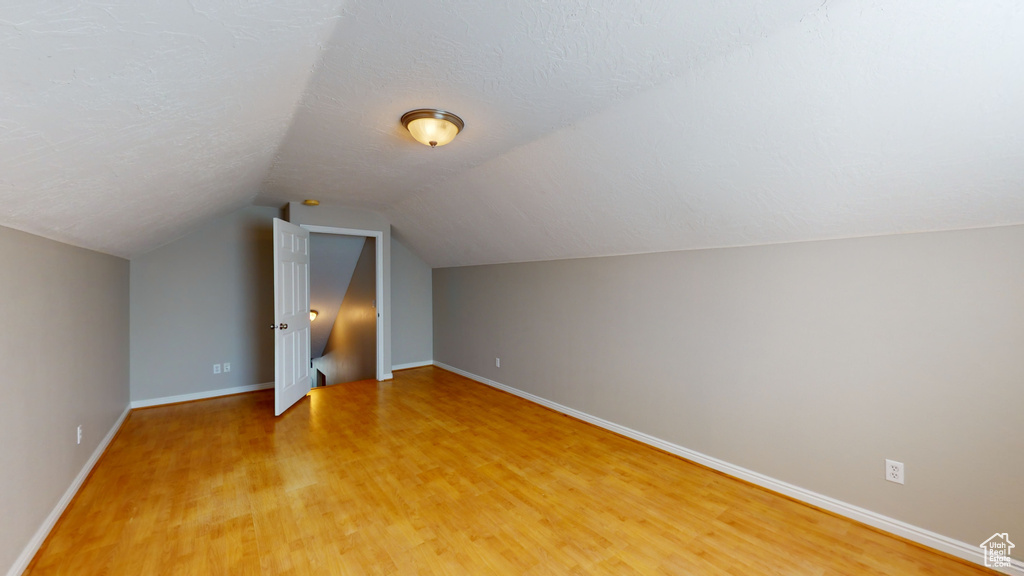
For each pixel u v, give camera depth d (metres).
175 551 1.82
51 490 1.98
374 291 5.18
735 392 2.56
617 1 1.27
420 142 2.41
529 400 4.19
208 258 4.21
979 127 1.43
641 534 1.98
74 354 2.32
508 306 4.47
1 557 1.54
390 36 1.43
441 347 5.69
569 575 1.70
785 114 1.70
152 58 1.04
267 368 4.55
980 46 1.25
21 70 0.84
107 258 3.02
